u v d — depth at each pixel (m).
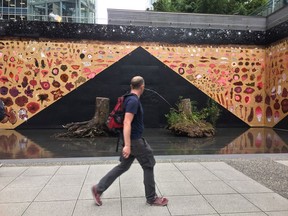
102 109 11.64
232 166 6.72
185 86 14.95
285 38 13.74
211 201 4.61
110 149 9.09
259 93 15.38
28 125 14.14
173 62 14.91
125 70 14.65
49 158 7.63
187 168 6.51
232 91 15.23
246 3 25.98
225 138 11.48
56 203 4.54
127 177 5.79
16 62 14.05
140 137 4.41
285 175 6.03
